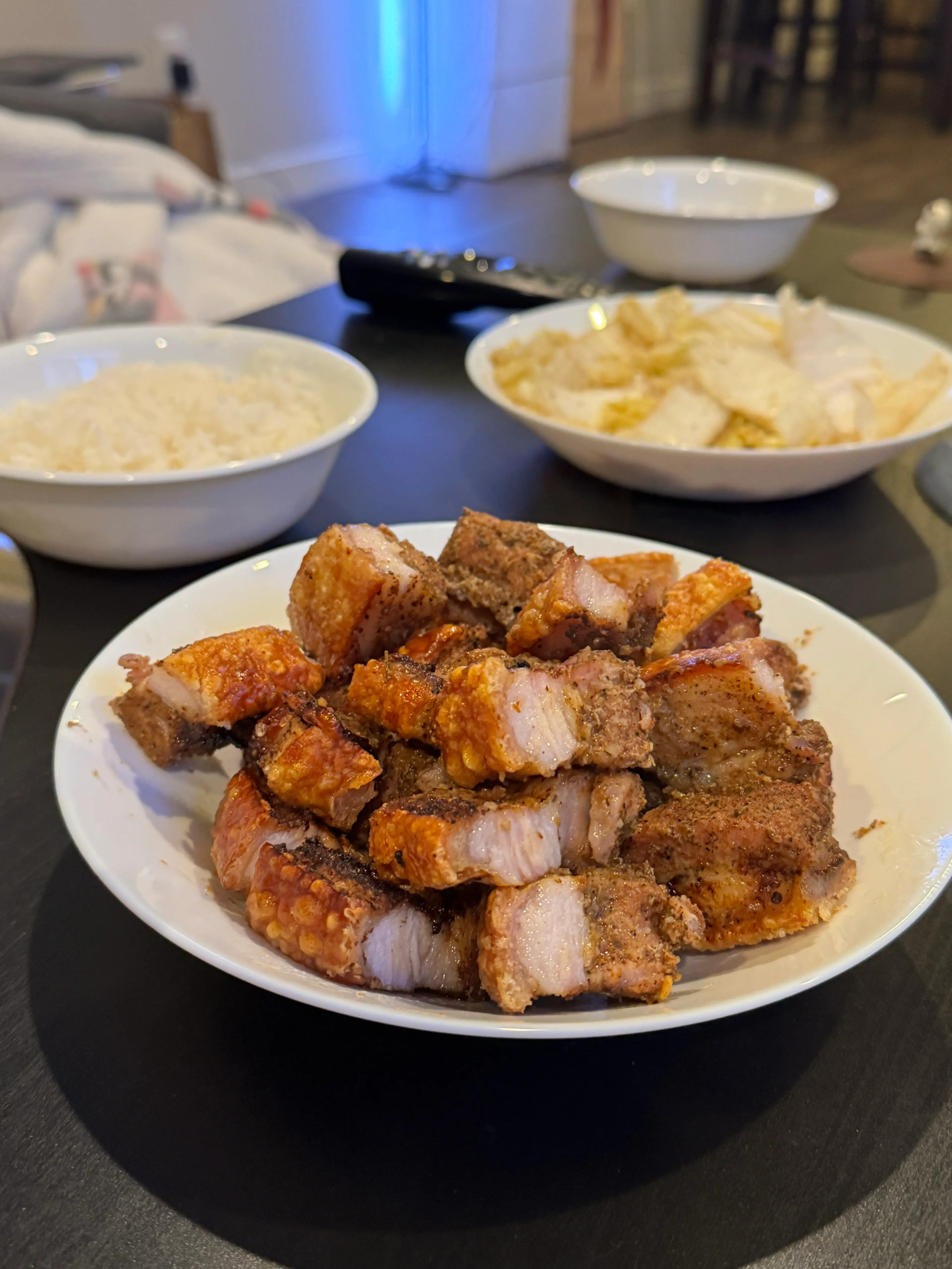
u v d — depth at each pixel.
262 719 0.21
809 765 0.21
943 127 2.00
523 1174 0.16
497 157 1.61
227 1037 0.19
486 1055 0.18
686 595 0.24
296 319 0.57
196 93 1.42
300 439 0.35
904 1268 0.15
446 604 0.24
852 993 0.20
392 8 1.58
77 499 0.30
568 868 0.19
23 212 0.74
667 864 0.20
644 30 2.00
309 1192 0.16
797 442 0.37
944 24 1.93
